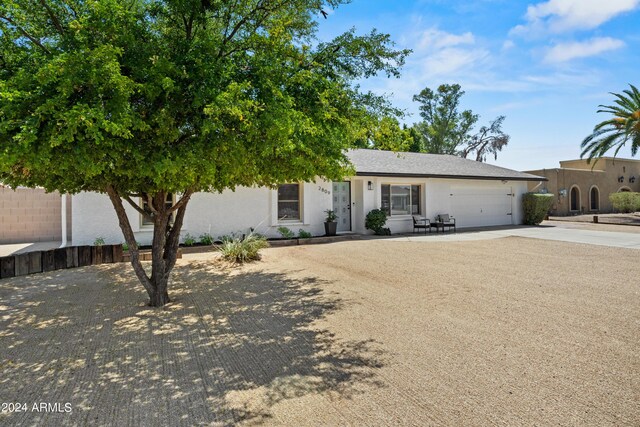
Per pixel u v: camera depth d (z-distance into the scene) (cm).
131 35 447
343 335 488
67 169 438
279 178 636
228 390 350
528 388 341
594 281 757
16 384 368
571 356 409
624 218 2500
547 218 2575
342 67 618
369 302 637
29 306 645
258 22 616
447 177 1797
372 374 377
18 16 496
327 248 1240
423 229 1783
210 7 563
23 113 380
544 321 525
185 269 945
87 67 382
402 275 838
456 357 412
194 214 1310
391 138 649
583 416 294
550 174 2969
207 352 443
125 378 378
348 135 626
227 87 435
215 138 470
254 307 626
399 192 1747
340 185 1627
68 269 963
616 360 398
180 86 455
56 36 529
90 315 595
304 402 325
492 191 2073
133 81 406
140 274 638
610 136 2567
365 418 298
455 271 870
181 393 345
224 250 1067
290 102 480
